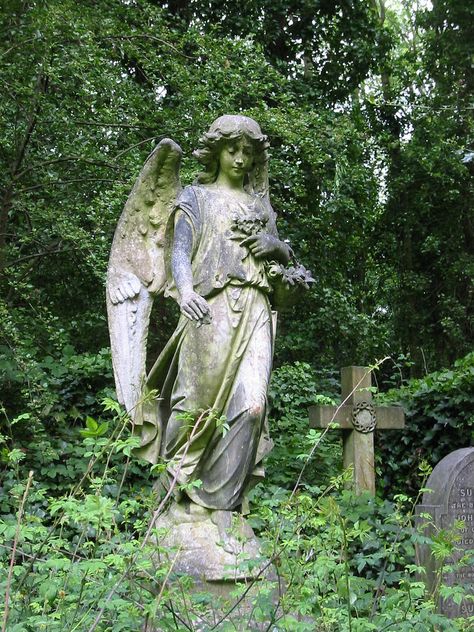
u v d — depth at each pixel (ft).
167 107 32.94
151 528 9.95
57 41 28.09
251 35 35.09
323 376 36.96
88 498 9.19
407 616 10.34
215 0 43.19
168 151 15.47
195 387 14.46
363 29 47.57
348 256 44.86
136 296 15.58
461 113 51.90
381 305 54.39
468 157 41.81
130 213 15.80
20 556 12.94
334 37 47.62
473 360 25.82
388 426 22.58
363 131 48.62
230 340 14.56
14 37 27.61
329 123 41.09
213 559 13.32
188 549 13.55
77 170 30.94
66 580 9.77
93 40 29.86
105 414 23.76
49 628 9.36
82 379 24.14
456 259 51.80
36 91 27.89
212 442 14.34
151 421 15.23
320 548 10.28
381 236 52.95
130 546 9.36
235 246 15.02
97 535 9.70
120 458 21.66
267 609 9.68
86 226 31.19
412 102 52.70
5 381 23.34
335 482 10.98
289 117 33.58
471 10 52.80
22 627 9.22
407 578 11.43
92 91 29.27
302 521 10.38
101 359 24.39
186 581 10.56
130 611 9.52
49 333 27.12
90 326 33.01
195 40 33.27
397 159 52.24
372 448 22.35
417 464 25.95
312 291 39.91
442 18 54.34
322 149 36.96
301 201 40.11
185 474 14.19
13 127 29.17
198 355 14.51
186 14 43.27
